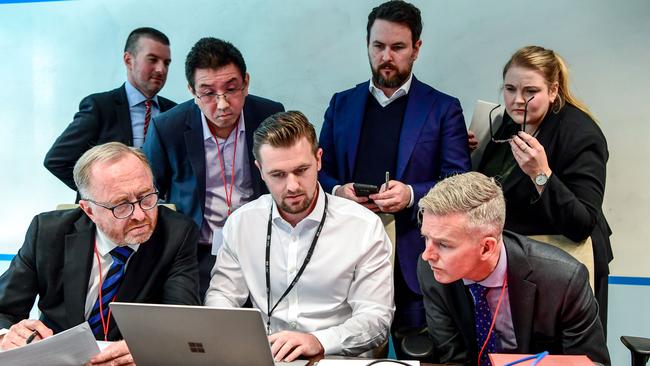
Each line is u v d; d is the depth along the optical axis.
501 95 3.36
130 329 1.51
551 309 1.76
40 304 2.10
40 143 4.03
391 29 2.74
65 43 3.96
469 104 3.42
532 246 1.84
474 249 1.66
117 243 2.02
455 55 3.41
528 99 2.50
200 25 3.75
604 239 2.56
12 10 4.00
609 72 3.22
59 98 3.99
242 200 2.83
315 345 1.84
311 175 2.09
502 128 2.75
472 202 1.63
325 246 2.19
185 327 1.45
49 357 1.57
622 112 3.22
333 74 3.59
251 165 2.81
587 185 2.40
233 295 2.29
